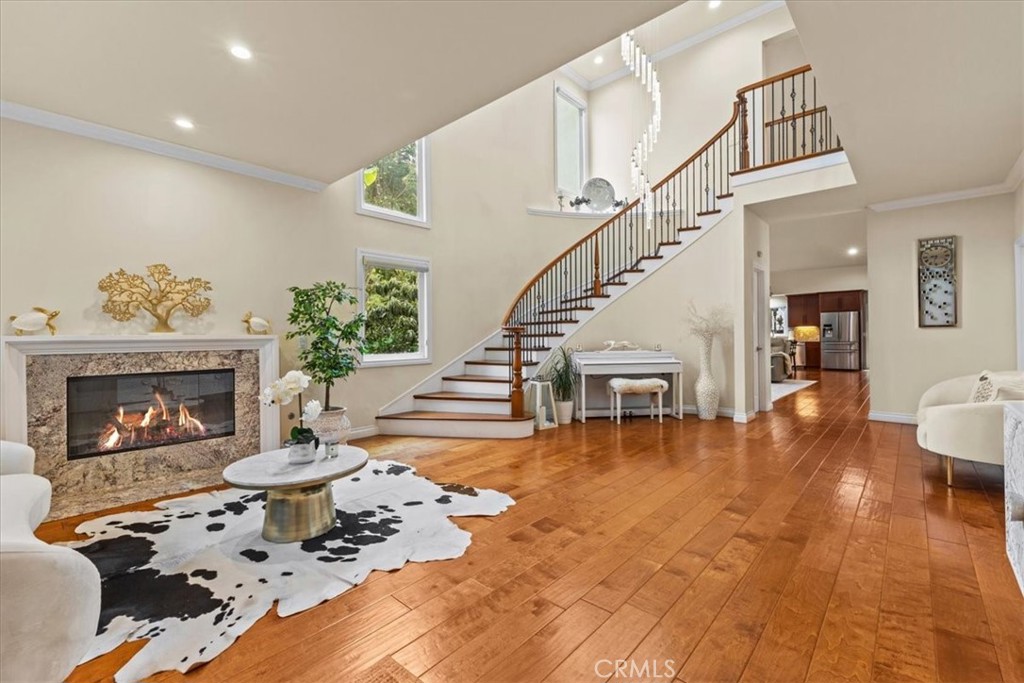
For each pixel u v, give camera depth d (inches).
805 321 502.0
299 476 92.3
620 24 90.0
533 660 57.9
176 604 71.3
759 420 213.6
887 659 56.8
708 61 283.6
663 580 76.6
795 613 66.8
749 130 268.7
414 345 221.5
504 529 98.4
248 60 99.9
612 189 310.0
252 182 161.0
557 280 273.4
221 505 117.3
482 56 100.0
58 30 88.2
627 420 218.8
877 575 76.9
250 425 156.9
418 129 133.8
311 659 58.7
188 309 144.6
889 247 201.9
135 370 133.6
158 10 83.2
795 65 267.6
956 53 91.3
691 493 118.5
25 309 117.7
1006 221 175.0
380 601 71.7
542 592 73.6
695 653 58.7
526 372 219.8
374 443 181.3
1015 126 122.9
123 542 94.5
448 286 229.8
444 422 191.2
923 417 148.4
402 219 209.0
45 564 43.9
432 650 60.2
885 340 203.8
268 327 160.1
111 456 130.0
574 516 104.9
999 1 76.7
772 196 198.5
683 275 231.1
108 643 61.9
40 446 118.9
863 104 111.4
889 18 81.6
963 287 184.4
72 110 119.9
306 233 175.5
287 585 76.7
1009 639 60.2
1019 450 75.6
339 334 171.8
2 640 41.8
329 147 145.5
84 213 126.8
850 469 137.0
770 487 122.2
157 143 138.2
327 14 85.4
